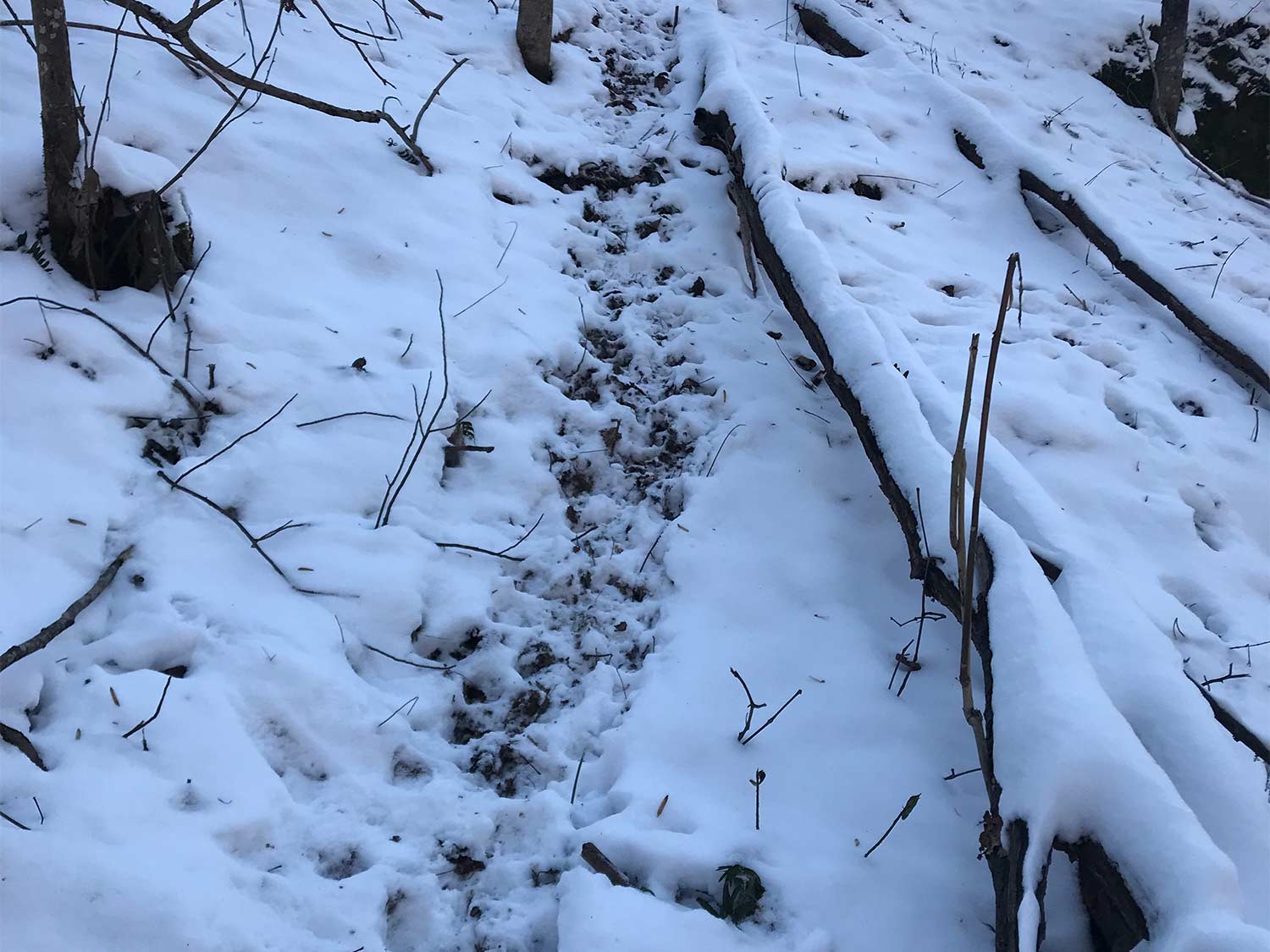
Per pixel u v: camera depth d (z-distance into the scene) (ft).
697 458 12.51
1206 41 25.99
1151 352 15.12
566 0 21.03
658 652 10.08
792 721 9.30
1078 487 12.28
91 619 8.54
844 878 7.91
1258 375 14.23
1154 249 17.75
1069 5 26.96
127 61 13.60
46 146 10.12
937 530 9.57
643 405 13.42
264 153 13.66
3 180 10.91
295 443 10.68
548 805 8.53
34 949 6.18
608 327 14.43
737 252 15.99
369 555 10.00
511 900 7.92
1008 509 10.11
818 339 12.55
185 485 9.80
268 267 12.37
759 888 7.69
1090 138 22.38
